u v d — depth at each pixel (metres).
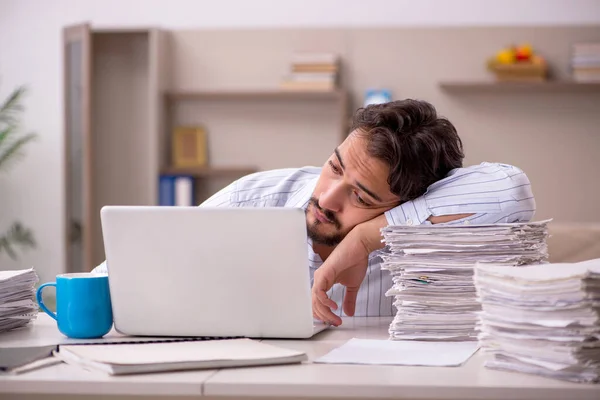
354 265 1.57
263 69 4.84
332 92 4.57
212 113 4.86
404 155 1.55
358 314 1.85
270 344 1.32
